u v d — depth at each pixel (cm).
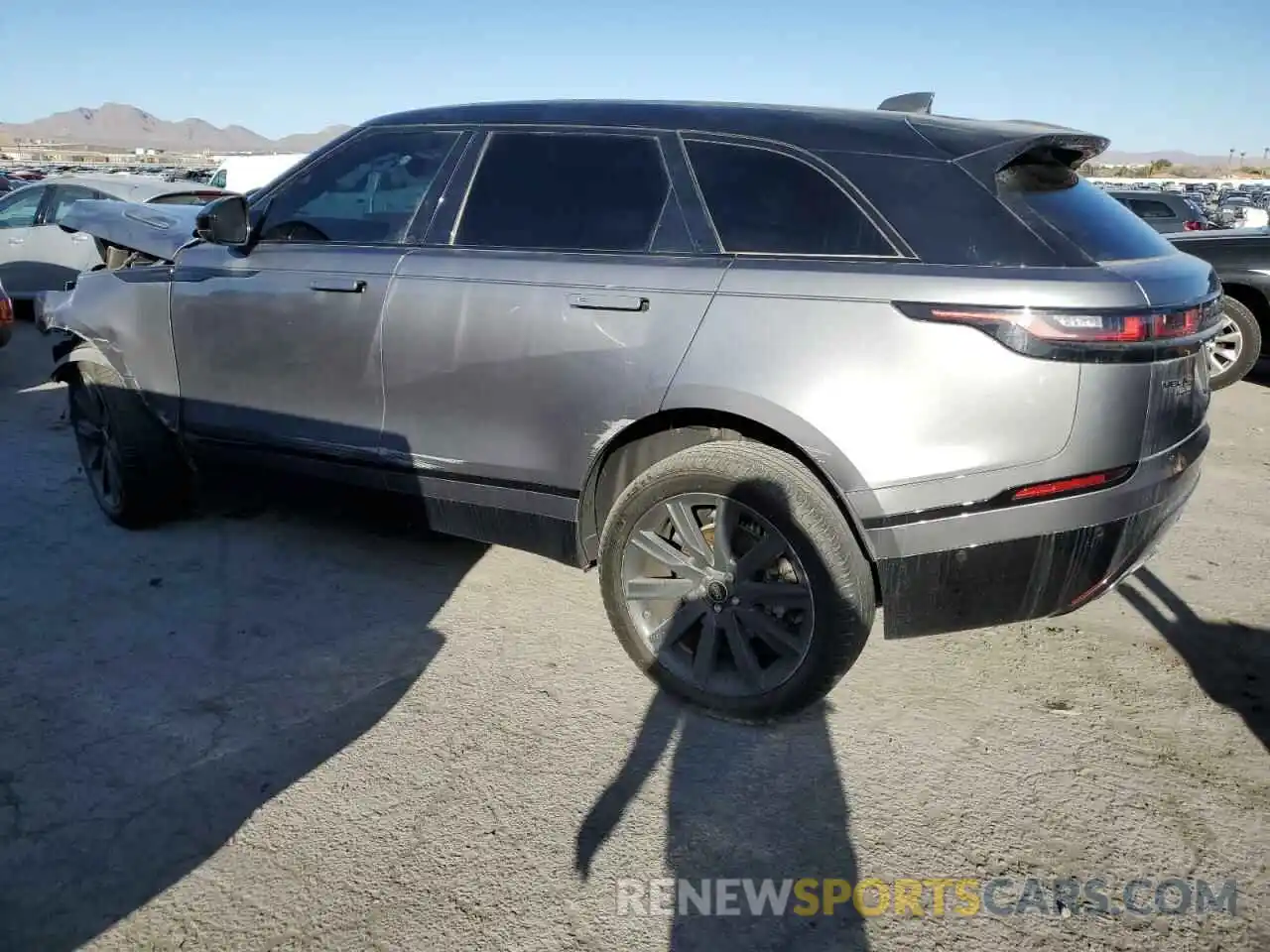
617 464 327
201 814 260
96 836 251
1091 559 268
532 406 325
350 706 314
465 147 359
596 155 332
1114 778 280
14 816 258
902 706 317
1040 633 370
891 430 267
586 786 273
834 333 273
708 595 302
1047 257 265
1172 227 1355
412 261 352
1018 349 254
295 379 383
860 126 303
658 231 312
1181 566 434
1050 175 297
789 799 269
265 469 407
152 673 333
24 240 1080
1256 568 432
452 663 342
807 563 279
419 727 302
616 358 305
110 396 433
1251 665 346
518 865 243
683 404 294
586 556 334
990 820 261
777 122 311
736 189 304
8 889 233
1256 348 775
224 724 303
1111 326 251
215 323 402
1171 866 245
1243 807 267
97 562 424
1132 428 259
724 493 289
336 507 397
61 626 366
